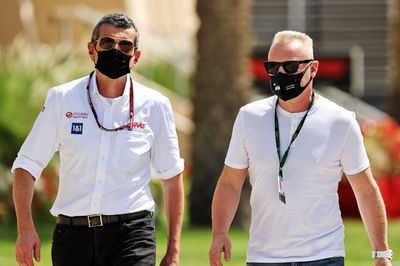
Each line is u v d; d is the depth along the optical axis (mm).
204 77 49562
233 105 49438
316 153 19859
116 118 20344
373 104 72438
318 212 19891
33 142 20375
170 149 20875
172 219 21141
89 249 20125
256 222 20266
